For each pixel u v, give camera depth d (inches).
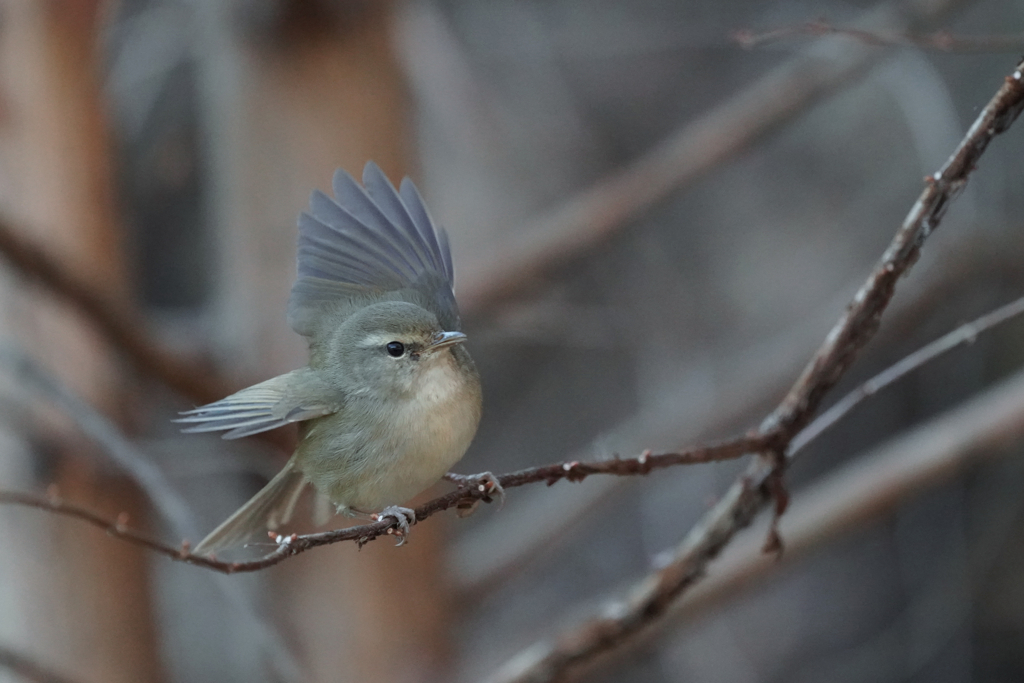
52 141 388.2
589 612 439.2
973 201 526.9
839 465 650.8
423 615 401.4
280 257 399.9
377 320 274.1
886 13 427.2
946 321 612.7
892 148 652.1
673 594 310.3
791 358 482.6
